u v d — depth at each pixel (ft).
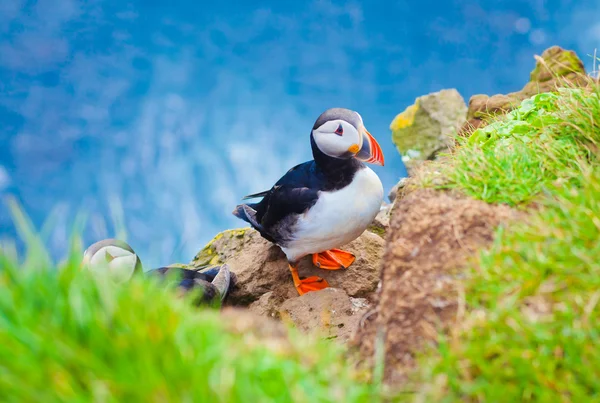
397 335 18.61
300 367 16.83
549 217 19.29
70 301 15.99
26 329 15.26
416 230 20.81
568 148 22.62
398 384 17.63
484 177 22.06
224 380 15.33
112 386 14.74
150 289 17.34
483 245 19.66
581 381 16.25
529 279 17.74
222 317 19.90
